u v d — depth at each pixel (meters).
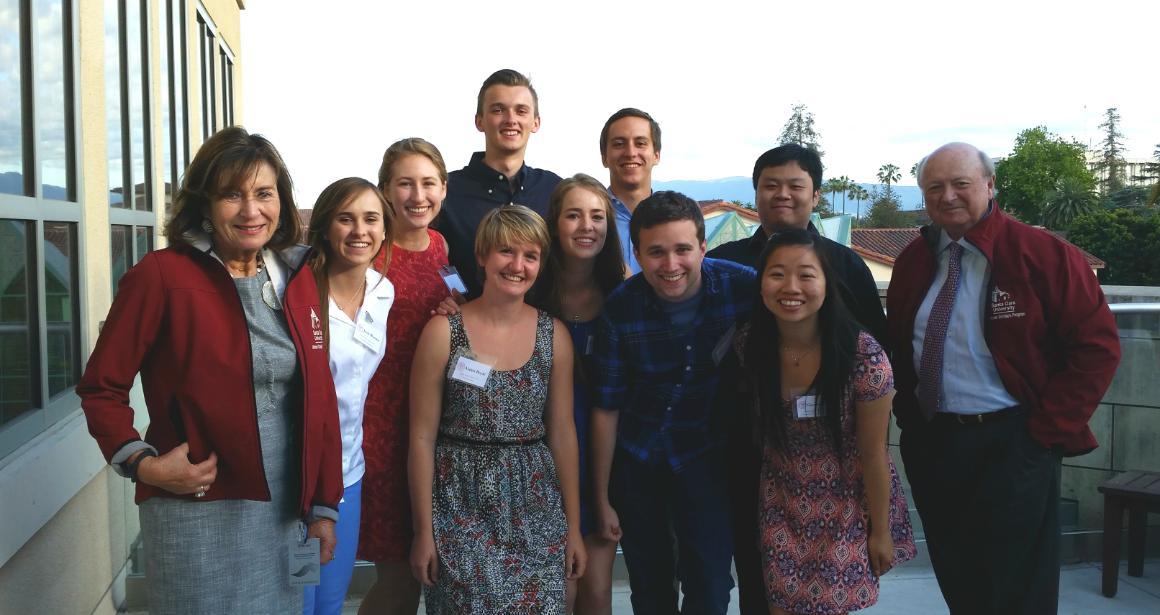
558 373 2.38
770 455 2.41
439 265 2.61
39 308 2.62
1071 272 2.40
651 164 3.40
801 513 2.34
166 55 5.95
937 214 2.51
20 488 2.18
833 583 2.29
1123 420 3.95
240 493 1.77
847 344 2.22
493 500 2.27
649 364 2.42
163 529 1.74
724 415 2.47
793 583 2.34
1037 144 79.62
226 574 1.78
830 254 2.67
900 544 2.39
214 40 8.85
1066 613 3.32
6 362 2.39
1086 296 2.39
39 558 2.44
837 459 2.32
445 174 2.61
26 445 2.43
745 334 2.37
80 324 3.10
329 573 2.21
